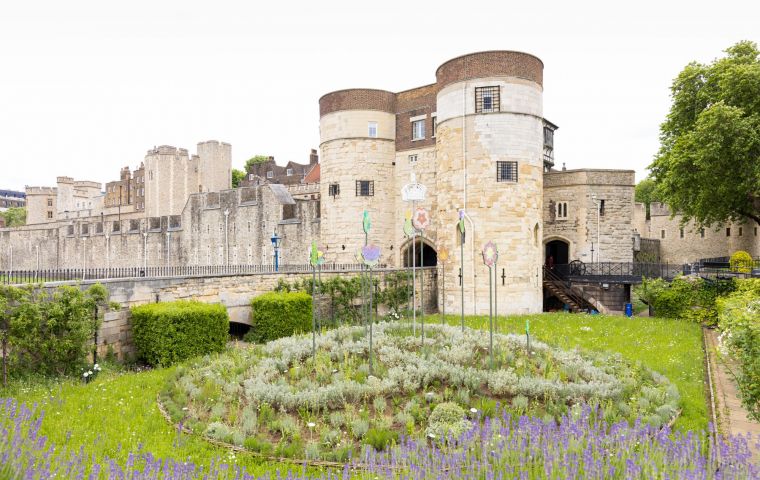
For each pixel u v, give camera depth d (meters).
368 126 33.12
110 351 15.12
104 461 7.52
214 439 8.89
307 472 7.74
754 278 21.73
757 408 10.58
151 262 57.16
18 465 6.08
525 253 26.42
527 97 26.81
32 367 12.92
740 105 26.12
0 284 12.68
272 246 41.53
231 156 83.88
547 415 9.23
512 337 15.19
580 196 34.53
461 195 26.81
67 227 70.69
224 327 16.64
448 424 8.89
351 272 23.98
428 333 15.41
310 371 12.25
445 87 27.78
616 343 18.47
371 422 9.44
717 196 26.98
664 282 26.36
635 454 7.34
